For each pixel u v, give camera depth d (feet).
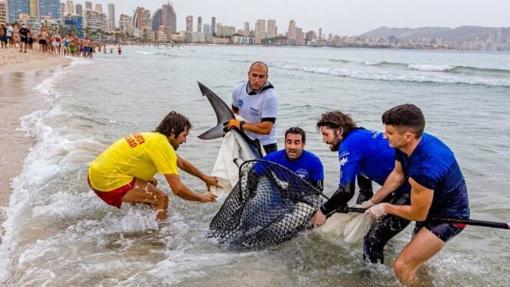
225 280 12.05
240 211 14.76
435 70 130.93
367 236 13.44
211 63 167.94
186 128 15.66
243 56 276.41
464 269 13.52
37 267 12.47
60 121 31.32
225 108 18.54
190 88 64.75
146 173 15.64
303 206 14.19
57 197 17.43
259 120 18.58
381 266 13.37
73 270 12.34
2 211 16.67
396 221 12.81
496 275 13.23
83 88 55.57
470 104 55.06
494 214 18.21
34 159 22.57
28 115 34.06
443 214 11.60
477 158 27.14
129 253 13.66
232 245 14.44
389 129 11.09
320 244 14.46
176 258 13.28
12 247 13.89
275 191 14.52
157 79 80.59
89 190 18.21
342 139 14.02
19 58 106.93
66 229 15.08
